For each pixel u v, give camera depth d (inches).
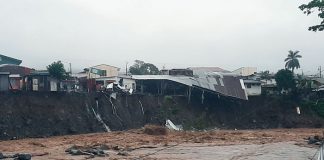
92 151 1152.8
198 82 2888.8
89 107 2233.0
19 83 2501.2
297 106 2861.7
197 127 2491.4
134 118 2421.3
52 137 1824.6
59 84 2541.8
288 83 2994.6
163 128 1861.5
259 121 2768.2
